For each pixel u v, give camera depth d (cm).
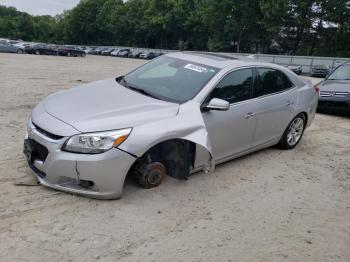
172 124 403
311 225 395
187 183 458
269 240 358
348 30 5375
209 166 446
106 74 1906
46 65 2348
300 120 629
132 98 439
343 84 1005
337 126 873
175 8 7762
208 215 391
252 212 408
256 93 522
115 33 9694
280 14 5516
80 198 391
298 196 461
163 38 8681
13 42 4672
